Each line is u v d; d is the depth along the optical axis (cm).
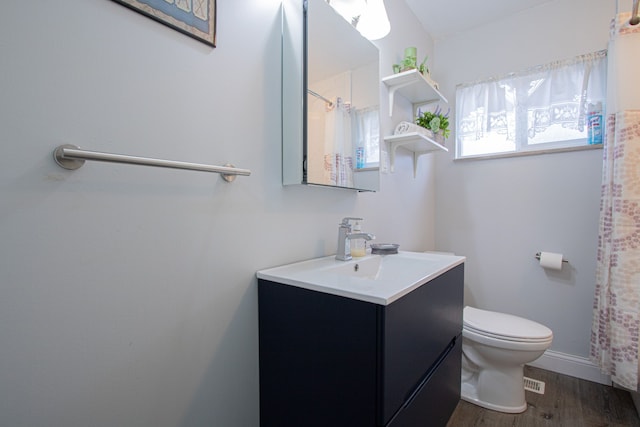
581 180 191
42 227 61
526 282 210
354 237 129
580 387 180
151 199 78
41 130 61
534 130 205
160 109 79
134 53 74
